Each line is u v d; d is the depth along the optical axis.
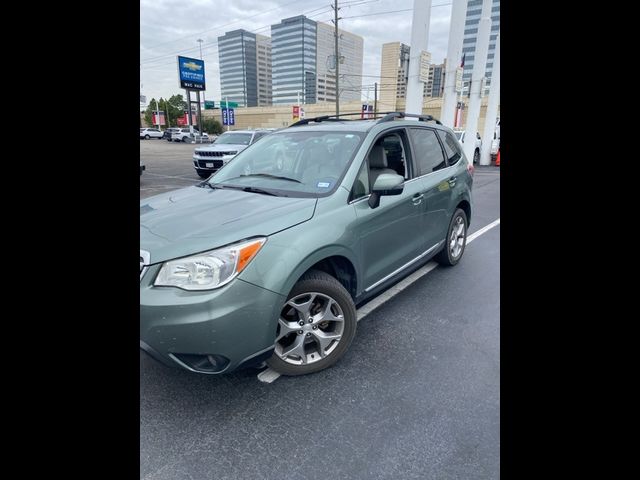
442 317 3.38
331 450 2.00
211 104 71.00
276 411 2.27
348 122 3.52
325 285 2.50
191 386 2.48
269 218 2.37
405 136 3.55
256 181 3.13
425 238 3.69
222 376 2.58
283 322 2.41
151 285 2.09
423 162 3.73
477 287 4.02
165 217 2.53
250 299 2.11
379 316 3.40
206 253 2.10
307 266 2.35
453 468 1.88
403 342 2.98
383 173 3.04
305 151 3.20
